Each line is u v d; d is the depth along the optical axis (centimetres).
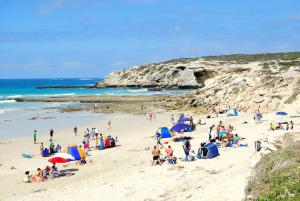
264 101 5803
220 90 6625
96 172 2620
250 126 4262
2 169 2819
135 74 17312
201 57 18262
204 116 5762
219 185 1912
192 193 1869
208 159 2642
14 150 3569
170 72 15925
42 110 7131
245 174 2041
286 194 1306
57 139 4194
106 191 2047
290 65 11931
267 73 6956
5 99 9588
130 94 11869
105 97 10112
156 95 10906
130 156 3091
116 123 5372
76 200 1939
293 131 3503
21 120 5750
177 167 2452
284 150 1973
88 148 3350
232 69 10519
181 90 14300
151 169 2539
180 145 3434
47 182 2422
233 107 6122
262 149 2702
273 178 1505
